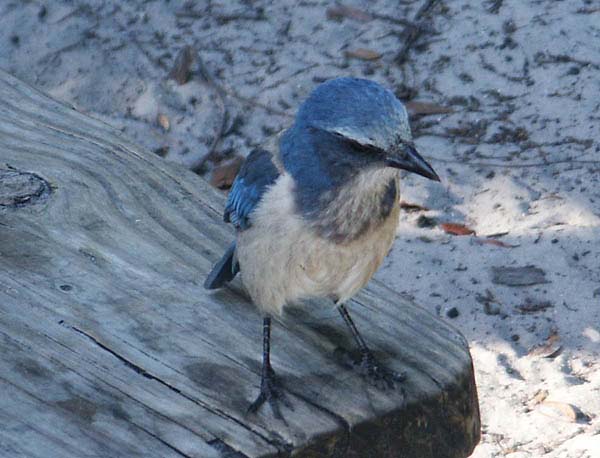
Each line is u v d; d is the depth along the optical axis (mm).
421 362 5922
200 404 5375
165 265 6508
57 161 7461
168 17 17609
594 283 12180
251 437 5219
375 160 6441
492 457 9766
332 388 5680
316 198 6402
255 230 6441
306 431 5305
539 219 13258
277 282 6316
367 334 6133
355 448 5504
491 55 15852
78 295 6129
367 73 15992
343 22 16953
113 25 17531
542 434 10047
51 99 8359
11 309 5945
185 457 5020
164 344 5805
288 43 16797
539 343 11469
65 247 6570
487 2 16734
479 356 11344
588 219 13141
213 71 16516
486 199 13711
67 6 17938
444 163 14344
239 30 17156
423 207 13633
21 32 17438
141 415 5246
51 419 5160
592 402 10438
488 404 10562
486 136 14711
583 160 14094
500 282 12336
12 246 6539
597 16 16141
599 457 9523
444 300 12180
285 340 6039
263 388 5504
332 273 6465
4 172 7258
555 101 15023
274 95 16000
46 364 5531
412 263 12758
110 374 5512
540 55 15703
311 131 6512
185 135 15609
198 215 7055
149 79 16562
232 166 15016
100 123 8031
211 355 5773
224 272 6379
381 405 5582
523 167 14133
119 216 6941
